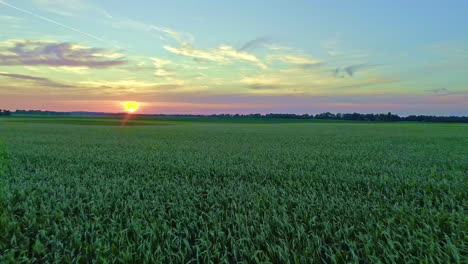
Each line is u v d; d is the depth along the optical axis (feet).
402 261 10.07
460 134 91.97
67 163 30.94
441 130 121.39
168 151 42.80
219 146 51.55
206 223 13.04
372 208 15.31
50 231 12.60
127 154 38.63
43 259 10.71
